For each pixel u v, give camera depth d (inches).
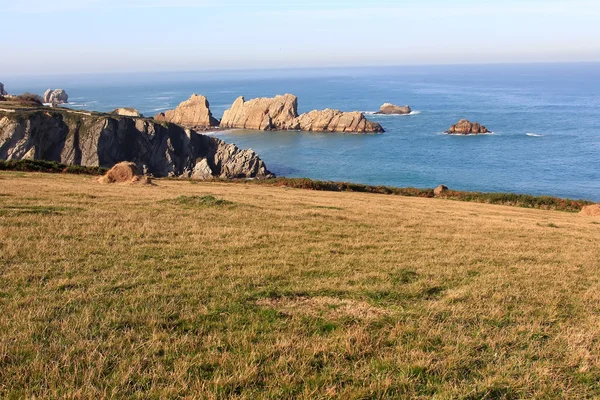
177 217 700.0
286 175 4293.8
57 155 4286.4
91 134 4296.3
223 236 580.7
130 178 1245.7
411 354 261.0
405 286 399.5
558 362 269.3
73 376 217.6
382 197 1584.6
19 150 4042.8
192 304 326.0
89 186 1082.1
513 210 1437.0
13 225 555.8
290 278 406.3
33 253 435.8
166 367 233.0
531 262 563.2
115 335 265.0
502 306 362.3
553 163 4200.3
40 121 4215.1
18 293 327.9
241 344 263.9
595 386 246.4
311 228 687.7
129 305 315.9
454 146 5216.5
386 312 329.4
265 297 348.5
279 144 5954.7
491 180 3659.0
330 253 520.1
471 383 238.1
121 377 219.5
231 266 437.4
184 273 404.2
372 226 766.5
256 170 4471.0
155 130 4658.0
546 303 383.9
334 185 1854.1
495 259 559.2
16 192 848.3
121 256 448.1
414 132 6353.3
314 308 330.0
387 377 233.9
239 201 976.3
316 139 6220.5
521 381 241.8
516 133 5880.9
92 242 498.9
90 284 358.0
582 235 871.7
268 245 546.0
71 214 657.0
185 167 4682.6
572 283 458.6
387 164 4458.7
